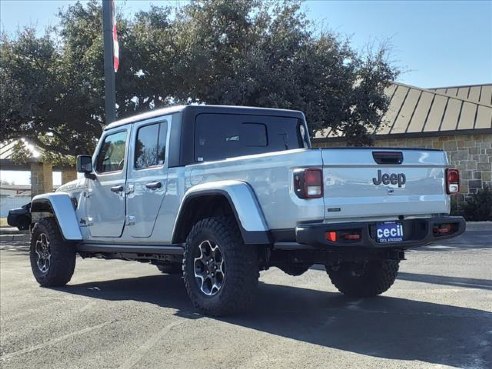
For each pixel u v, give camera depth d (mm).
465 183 19594
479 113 20141
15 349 5223
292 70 17016
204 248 6129
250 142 7148
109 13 13312
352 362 4398
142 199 7004
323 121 17969
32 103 17031
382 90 18688
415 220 5684
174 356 4766
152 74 17141
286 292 7473
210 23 17828
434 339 4969
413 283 7871
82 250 8359
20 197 43625
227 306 5777
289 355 4645
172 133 6699
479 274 8547
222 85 17125
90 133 19391
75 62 17312
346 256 5688
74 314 6523
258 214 5508
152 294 7707
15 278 9586
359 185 5355
